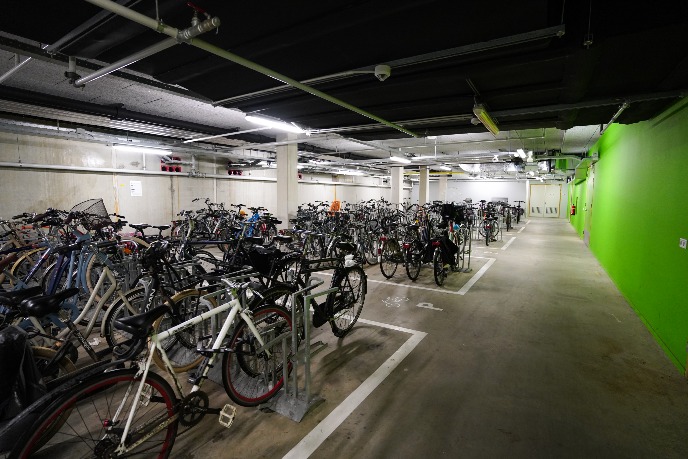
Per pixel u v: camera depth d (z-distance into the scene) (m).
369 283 4.67
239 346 1.90
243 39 1.92
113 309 2.49
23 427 1.38
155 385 1.50
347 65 2.26
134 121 5.17
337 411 1.93
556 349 2.70
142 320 1.45
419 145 8.03
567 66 2.05
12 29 1.83
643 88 2.45
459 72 2.25
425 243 4.82
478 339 2.89
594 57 1.87
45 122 5.30
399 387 2.17
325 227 6.11
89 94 4.38
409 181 19.86
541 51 1.93
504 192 18.56
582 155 9.45
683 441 1.68
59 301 1.65
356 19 1.67
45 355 1.71
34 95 4.04
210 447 1.67
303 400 1.95
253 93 2.88
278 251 2.57
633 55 1.88
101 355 2.40
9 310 2.01
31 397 1.44
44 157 5.86
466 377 2.29
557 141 7.46
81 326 2.68
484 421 1.85
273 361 2.05
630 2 1.59
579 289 4.42
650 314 3.06
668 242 2.74
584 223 8.97
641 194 3.61
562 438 1.71
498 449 1.64
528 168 11.29
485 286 4.55
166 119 5.49
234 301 1.86
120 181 6.94
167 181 7.75
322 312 2.62
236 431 1.78
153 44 1.97
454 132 4.20
